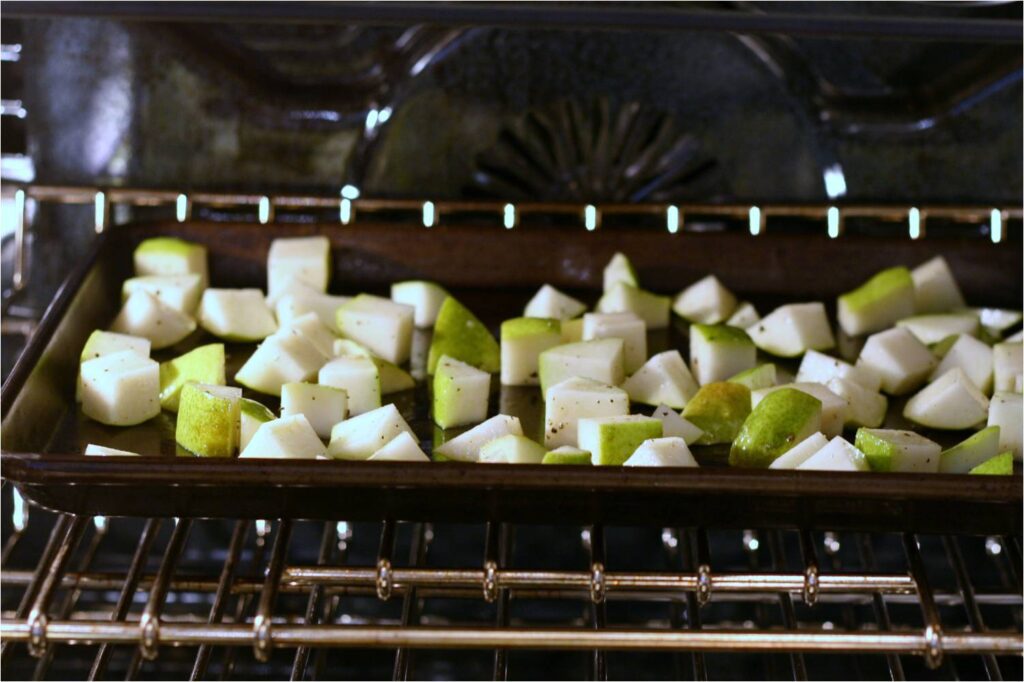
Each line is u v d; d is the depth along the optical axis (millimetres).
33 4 547
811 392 641
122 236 732
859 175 765
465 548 759
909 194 769
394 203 745
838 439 594
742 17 560
